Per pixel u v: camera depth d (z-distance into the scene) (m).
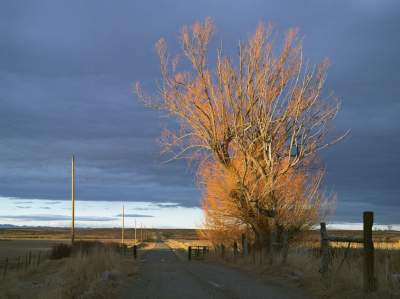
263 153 26.59
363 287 12.34
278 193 26.34
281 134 26.52
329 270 15.09
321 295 13.23
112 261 24.70
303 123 25.73
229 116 27.56
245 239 29.17
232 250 34.78
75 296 13.84
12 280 22.50
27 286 19.81
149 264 31.02
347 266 14.33
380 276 12.35
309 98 25.73
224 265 28.92
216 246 37.91
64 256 48.03
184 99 27.98
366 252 12.29
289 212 26.83
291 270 18.23
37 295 13.95
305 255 19.59
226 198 28.69
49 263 36.47
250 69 26.84
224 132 27.66
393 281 12.11
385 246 18.97
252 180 26.95
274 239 25.31
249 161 27.00
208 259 37.44
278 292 14.21
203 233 38.44
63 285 15.49
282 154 26.48
